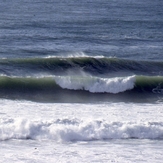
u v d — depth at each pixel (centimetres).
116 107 8688
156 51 14638
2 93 9569
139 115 7994
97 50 14288
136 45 15700
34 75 10775
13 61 11238
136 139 6994
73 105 8762
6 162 5894
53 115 7794
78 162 5981
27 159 6022
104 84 10062
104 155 6272
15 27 18800
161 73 11781
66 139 6844
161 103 9356
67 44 15050
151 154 6375
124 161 6075
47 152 6306
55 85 9950
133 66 11875
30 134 6856
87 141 6844
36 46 14288
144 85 10275
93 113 8050
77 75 11175
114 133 7031
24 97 9456
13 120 7056
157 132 7138
